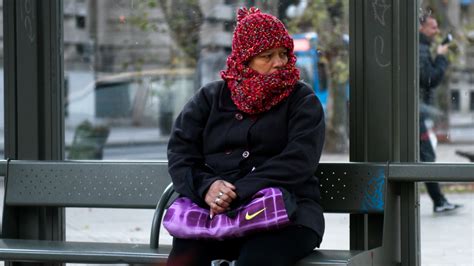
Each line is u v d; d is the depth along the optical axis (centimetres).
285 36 472
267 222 440
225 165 475
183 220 460
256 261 434
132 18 1164
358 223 530
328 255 461
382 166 508
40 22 591
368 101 529
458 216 745
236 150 478
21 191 582
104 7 1201
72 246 522
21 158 596
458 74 792
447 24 803
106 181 569
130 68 1215
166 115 1209
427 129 747
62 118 598
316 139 464
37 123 592
